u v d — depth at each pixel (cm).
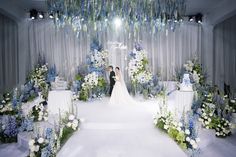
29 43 950
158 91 836
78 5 592
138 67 825
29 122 513
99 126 528
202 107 563
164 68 982
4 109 562
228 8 752
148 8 602
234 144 471
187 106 571
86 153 421
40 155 387
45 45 959
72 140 469
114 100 732
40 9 888
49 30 954
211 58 979
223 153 436
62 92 577
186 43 983
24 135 494
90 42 934
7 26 891
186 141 434
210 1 791
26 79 910
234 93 821
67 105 580
